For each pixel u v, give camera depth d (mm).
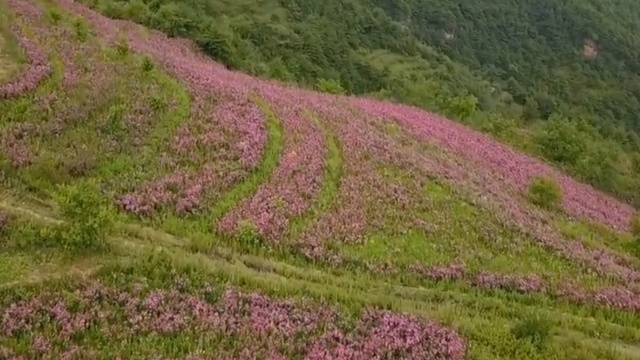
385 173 34562
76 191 22609
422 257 26812
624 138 98375
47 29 44062
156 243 23625
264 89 46219
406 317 21500
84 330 18375
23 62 36000
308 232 26547
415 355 19750
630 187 56312
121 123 31750
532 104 104250
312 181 31172
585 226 36531
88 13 56500
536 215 34875
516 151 55344
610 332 23781
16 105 30578
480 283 25609
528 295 25484
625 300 26375
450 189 34344
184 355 18016
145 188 26875
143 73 39094
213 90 39938
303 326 20156
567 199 41812
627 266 31500
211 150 31609
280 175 30953
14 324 17969
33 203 24375
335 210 29156
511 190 39375
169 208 26047
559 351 21250
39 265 21016
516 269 27453
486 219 31797
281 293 21812
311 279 23656
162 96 36375
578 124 76688
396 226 28844
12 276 20234
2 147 26922
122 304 19688
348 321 20781
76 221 22125
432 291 24453
